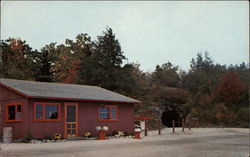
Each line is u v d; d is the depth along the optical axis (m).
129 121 26.44
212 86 51.84
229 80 46.75
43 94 20.56
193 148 15.78
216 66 66.56
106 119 24.50
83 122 22.86
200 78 54.78
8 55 46.97
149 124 37.50
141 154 13.30
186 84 56.09
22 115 20.02
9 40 50.31
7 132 19.78
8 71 43.91
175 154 13.40
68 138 21.27
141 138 22.67
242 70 59.56
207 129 35.12
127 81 42.78
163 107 46.53
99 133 22.09
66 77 53.34
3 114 21.55
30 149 15.02
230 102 46.00
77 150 14.62
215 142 19.30
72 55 55.38
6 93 21.53
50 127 20.77
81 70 44.97
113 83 42.44
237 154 13.53
